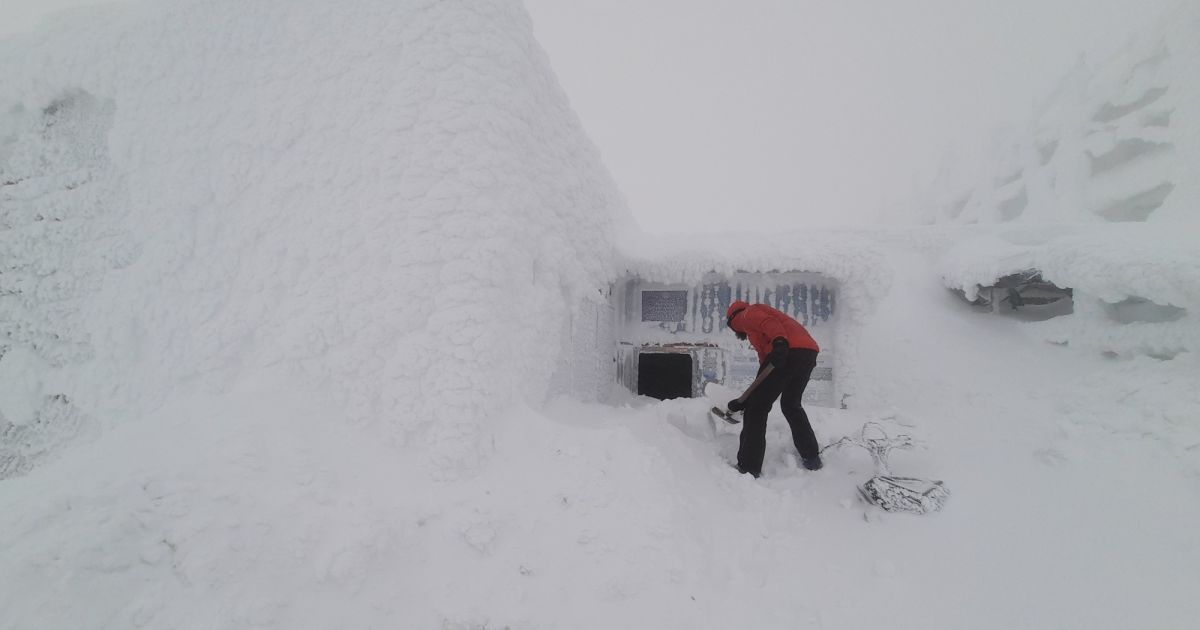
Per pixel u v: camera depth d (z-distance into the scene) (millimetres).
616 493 2252
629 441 2609
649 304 5145
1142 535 2188
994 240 5555
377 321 2457
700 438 3725
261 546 1669
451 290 2428
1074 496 2529
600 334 4621
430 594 1795
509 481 2270
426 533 1987
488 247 2490
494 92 2658
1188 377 3113
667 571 1921
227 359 2662
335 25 2799
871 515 2643
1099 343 4055
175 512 1623
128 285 2898
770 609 1903
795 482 3076
